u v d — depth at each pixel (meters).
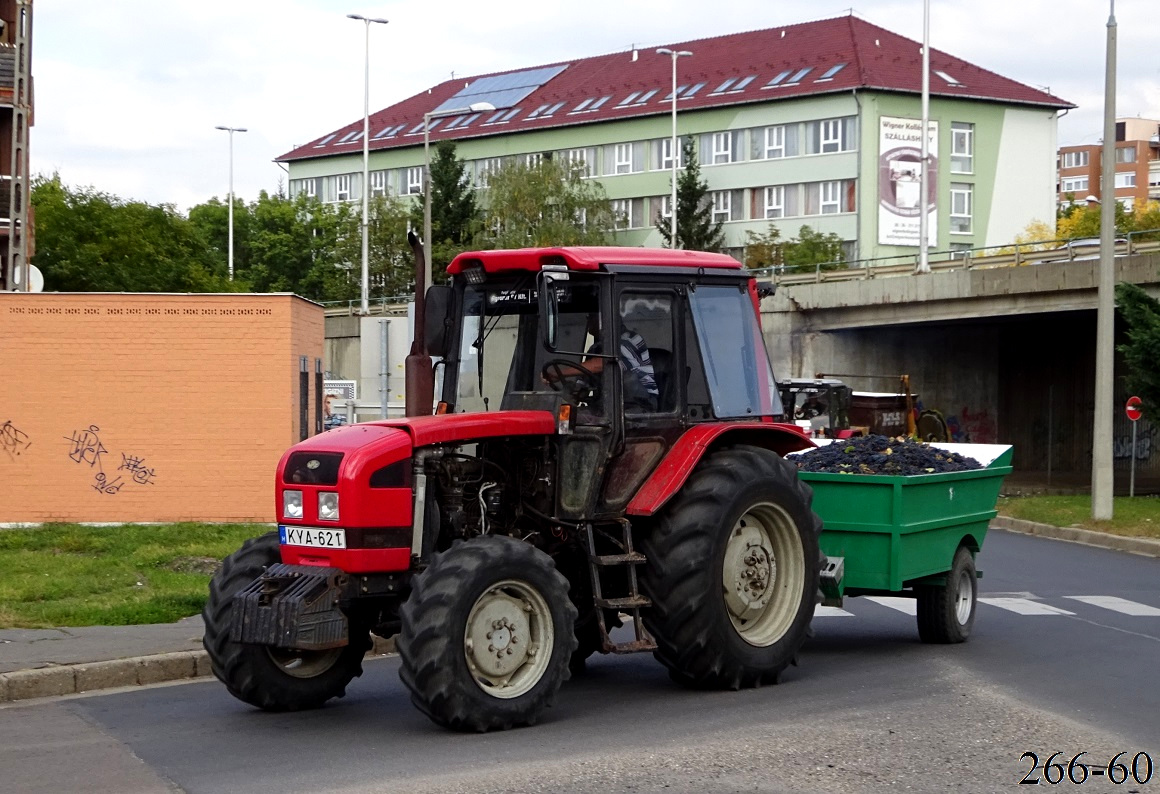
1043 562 20.12
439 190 80.56
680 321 10.22
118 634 11.53
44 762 7.78
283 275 87.75
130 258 42.09
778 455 10.70
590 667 11.03
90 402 21.14
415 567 8.89
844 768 7.58
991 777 7.43
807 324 46.03
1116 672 10.70
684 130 78.06
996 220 76.25
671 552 9.60
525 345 9.80
